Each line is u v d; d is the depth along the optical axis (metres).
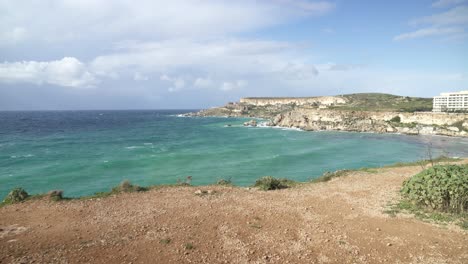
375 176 19.61
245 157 44.03
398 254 8.59
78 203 14.07
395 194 14.87
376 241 9.47
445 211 11.80
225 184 19.23
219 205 13.45
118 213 12.46
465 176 11.80
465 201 11.60
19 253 8.77
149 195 15.38
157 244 9.35
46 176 31.19
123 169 35.25
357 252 8.75
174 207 13.19
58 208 13.27
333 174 20.97
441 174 12.38
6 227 10.96
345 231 10.33
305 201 14.06
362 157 44.34
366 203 13.52
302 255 8.62
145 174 32.62
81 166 36.50
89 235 10.13
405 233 9.99
